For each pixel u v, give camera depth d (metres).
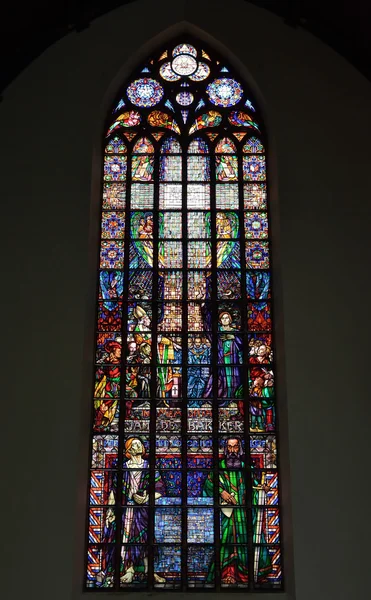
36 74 11.87
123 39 12.16
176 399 10.89
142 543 10.23
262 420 10.79
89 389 10.73
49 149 11.46
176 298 11.39
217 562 10.15
